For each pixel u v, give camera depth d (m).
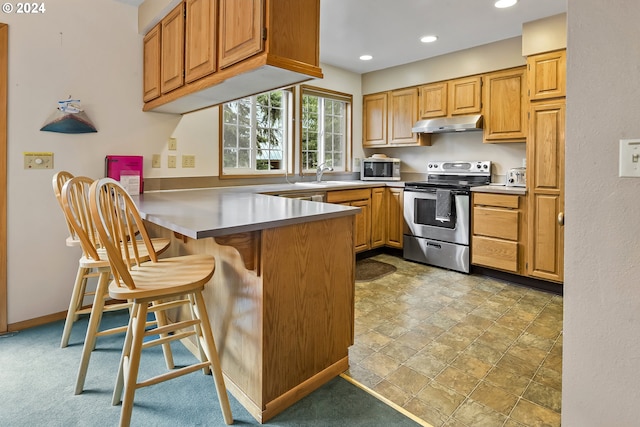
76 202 1.87
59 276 2.58
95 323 1.75
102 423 1.51
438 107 4.13
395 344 2.23
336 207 1.97
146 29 2.82
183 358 2.04
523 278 3.35
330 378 1.86
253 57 1.78
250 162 3.89
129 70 2.85
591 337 1.18
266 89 2.23
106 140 2.75
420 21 3.17
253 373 1.60
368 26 3.28
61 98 2.53
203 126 3.34
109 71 2.75
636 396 1.11
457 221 3.71
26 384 1.77
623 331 1.12
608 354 1.15
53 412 1.58
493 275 3.56
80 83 2.61
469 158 4.23
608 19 1.10
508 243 3.35
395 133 4.57
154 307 1.65
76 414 1.56
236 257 1.69
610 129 1.11
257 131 3.94
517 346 2.20
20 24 2.35
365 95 4.89
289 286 1.65
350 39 3.60
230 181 3.59
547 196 3.11
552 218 3.09
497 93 3.67
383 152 5.07
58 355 2.05
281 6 1.75
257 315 1.57
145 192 2.96
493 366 1.98
